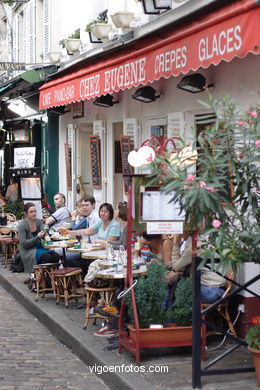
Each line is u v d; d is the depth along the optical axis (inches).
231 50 284.2
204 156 262.7
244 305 333.1
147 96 459.2
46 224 523.2
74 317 391.2
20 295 473.4
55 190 744.3
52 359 334.3
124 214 428.1
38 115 773.9
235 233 252.1
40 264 457.1
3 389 287.1
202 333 299.3
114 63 419.2
